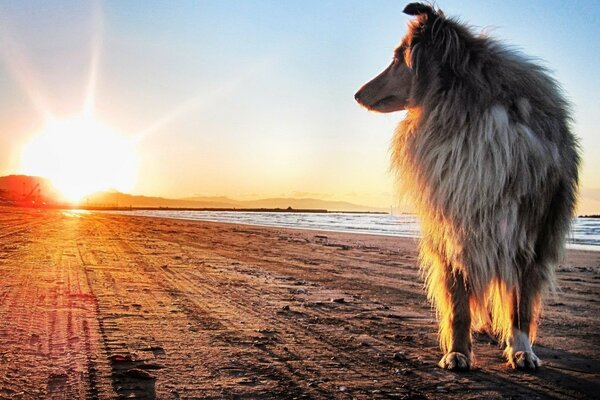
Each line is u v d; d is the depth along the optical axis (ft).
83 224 24.54
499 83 3.48
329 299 5.95
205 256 10.75
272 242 16.46
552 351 3.85
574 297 6.57
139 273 7.55
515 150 3.35
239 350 3.62
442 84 3.60
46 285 6.04
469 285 3.51
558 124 3.58
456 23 3.75
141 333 4.00
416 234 4.09
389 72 4.05
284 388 2.87
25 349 3.45
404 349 3.79
